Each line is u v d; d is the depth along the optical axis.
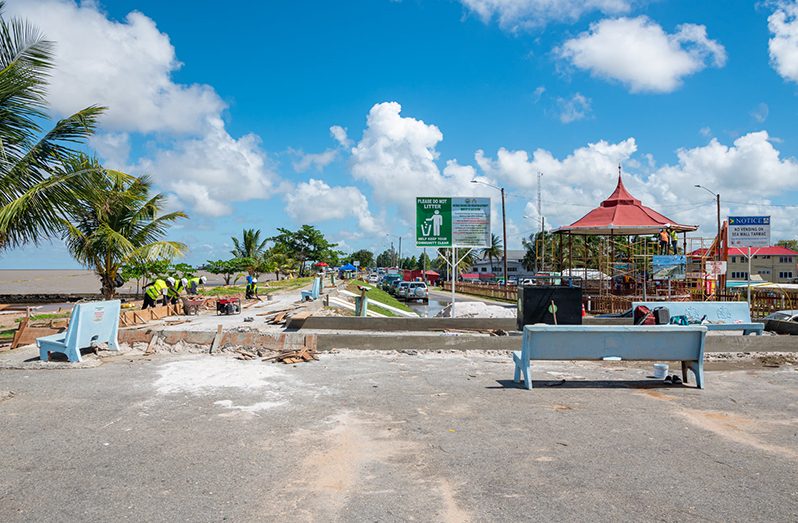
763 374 8.23
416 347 10.14
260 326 14.35
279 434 5.16
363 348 10.12
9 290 47.62
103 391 6.84
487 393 6.88
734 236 23.47
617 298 27.94
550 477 4.13
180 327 13.77
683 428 5.41
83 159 11.79
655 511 3.55
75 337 8.66
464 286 70.69
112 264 17.94
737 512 3.54
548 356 7.23
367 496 3.79
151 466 4.33
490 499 3.74
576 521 3.41
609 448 4.79
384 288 62.09
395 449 4.76
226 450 4.71
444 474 4.19
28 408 6.05
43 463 4.39
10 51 10.28
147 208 18.19
